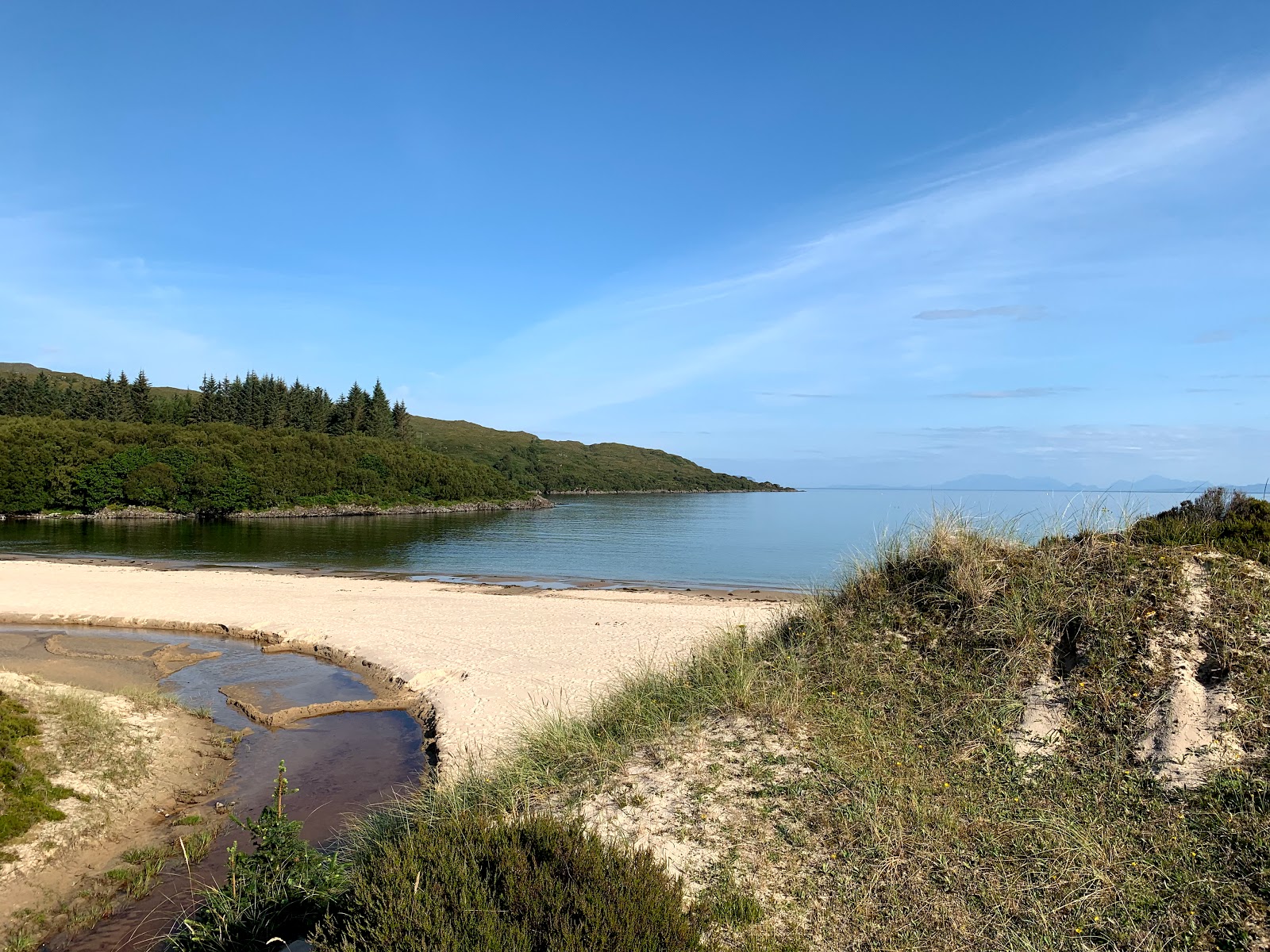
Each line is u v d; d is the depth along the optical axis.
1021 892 4.50
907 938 4.27
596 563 40.56
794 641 8.59
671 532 62.56
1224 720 5.48
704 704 7.66
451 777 8.04
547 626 19.45
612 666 14.82
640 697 8.40
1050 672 6.59
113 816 8.57
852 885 4.74
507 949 3.52
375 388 133.25
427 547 49.91
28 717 10.02
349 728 12.24
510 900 3.90
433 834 4.80
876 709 6.85
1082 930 4.17
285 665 16.50
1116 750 5.62
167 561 39.28
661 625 19.31
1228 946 3.98
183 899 7.01
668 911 3.97
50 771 8.95
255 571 35.19
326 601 24.08
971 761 5.91
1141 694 5.98
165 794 9.44
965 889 4.58
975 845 4.95
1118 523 8.44
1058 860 4.71
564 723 8.35
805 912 4.55
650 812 5.77
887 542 9.43
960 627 7.56
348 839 7.40
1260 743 5.26
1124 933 4.11
